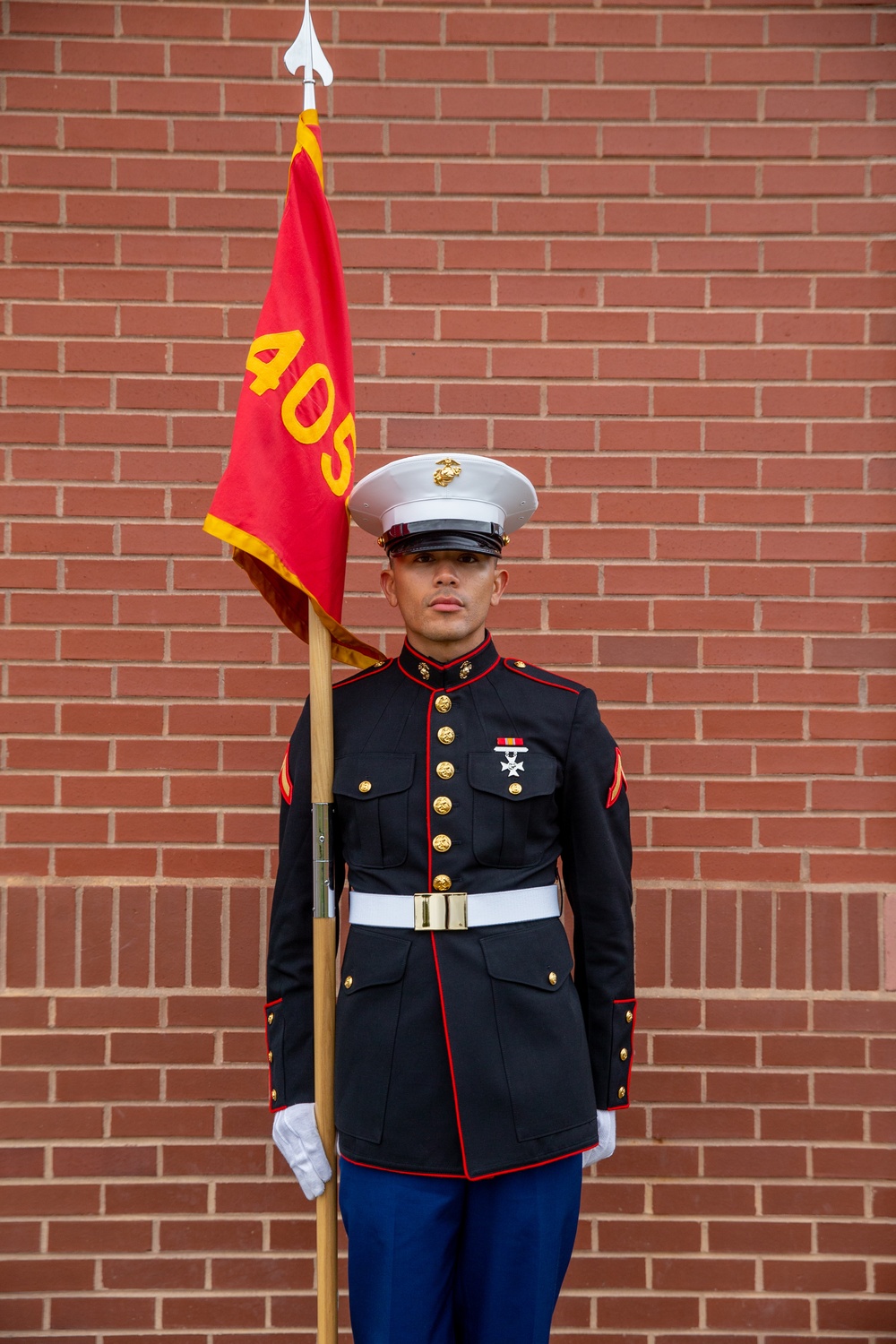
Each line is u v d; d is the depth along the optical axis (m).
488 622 2.56
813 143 2.57
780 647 2.56
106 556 2.56
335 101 2.57
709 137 2.57
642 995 2.52
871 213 2.57
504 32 2.56
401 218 2.56
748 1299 2.49
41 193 2.56
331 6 2.56
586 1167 2.51
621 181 2.57
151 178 2.57
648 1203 2.51
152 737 2.55
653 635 2.56
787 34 2.57
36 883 2.52
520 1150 1.79
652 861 2.54
